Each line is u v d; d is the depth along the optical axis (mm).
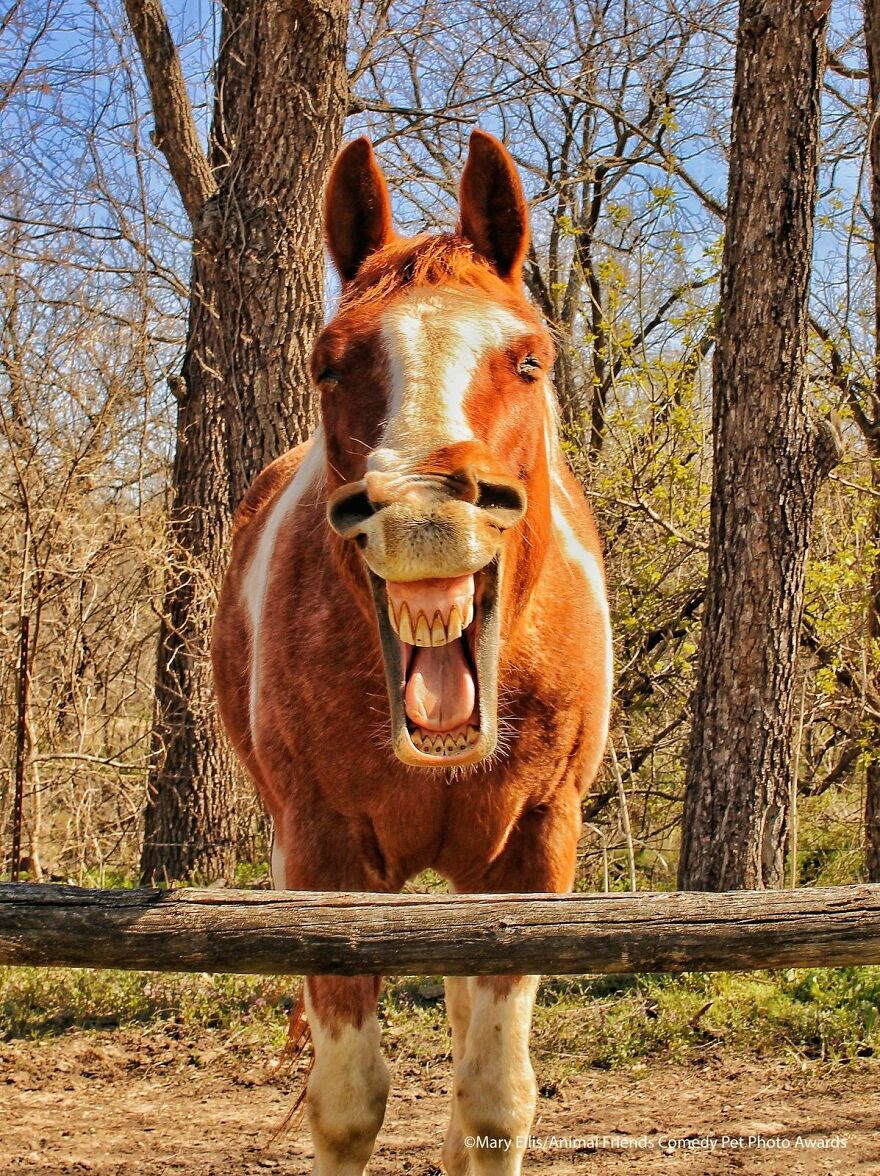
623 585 8141
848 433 8453
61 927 2082
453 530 2051
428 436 2227
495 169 2764
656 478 8023
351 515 2209
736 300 6273
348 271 2918
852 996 5422
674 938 2119
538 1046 5008
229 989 5676
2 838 7492
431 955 2107
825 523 8016
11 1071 4809
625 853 8289
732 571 6238
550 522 2883
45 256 8125
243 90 7246
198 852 7910
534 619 2947
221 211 7250
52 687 7953
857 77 10125
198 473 8211
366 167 2877
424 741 2236
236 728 4109
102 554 7410
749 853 6156
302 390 7164
